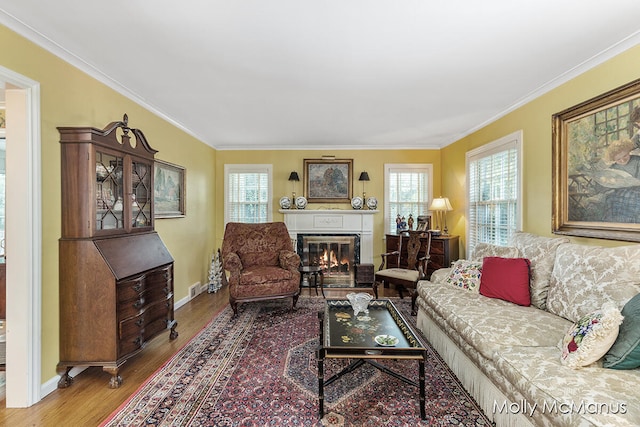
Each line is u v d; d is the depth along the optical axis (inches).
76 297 86.7
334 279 217.0
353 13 72.6
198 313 150.6
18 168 78.2
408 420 72.9
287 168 224.8
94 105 102.8
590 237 96.3
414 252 170.4
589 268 83.4
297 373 93.7
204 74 105.9
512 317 87.4
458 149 193.3
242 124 168.2
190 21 75.8
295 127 174.1
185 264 171.9
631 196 84.0
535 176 122.8
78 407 77.8
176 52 91.0
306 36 82.4
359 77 108.2
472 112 147.1
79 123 96.3
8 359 77.9
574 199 103.4
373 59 95.3
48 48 84.1
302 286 207.6
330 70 102.7
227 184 224.4
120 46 87.5
